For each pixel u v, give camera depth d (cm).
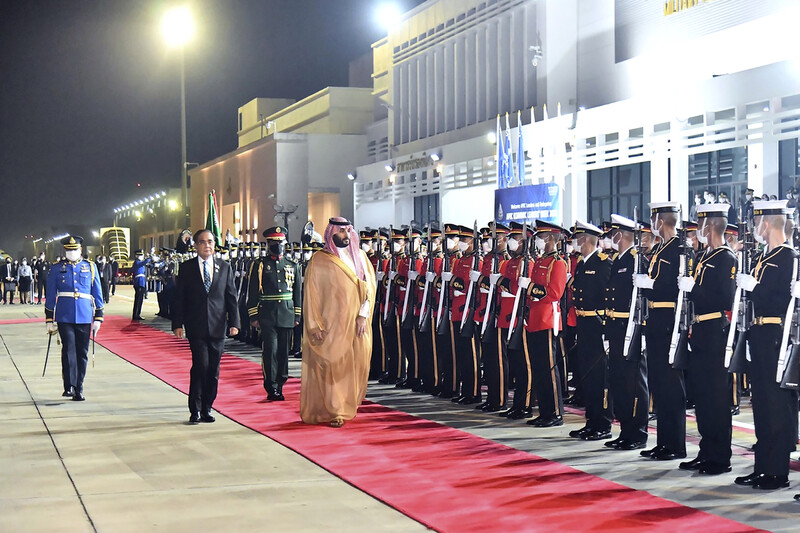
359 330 1056
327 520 659
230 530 636
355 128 5228
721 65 2308
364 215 4091
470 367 1183
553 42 2859
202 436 973
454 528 632
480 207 3116
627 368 895
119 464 839
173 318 1065
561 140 2536
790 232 747
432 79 3759
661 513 665
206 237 1071
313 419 1034
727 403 795
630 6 2616
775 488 735
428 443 925
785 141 1925
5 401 1226
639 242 856
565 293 1066
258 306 1225
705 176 2153
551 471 801
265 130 6519
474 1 3378
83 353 1243
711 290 793
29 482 773
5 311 3559
